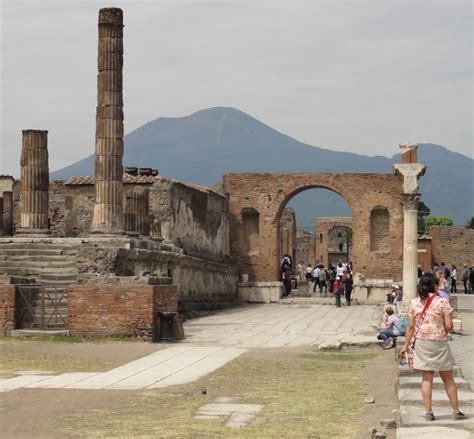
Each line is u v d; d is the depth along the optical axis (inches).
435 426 548.7
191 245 2073.1
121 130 1411.2
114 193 1405.0
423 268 2999.5
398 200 2404.0
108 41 1396.4
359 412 645.9
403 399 626.2
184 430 585.3
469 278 2608.3
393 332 1045.2
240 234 2469.2
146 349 1035.9
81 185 2021.4
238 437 564.4
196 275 1941.4
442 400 616.7
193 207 2092.8
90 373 843.4
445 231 3065.9
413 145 1589.6
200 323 1503.4
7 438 568.1
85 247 1291.8
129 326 1125.7
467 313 1560.0
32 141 1626.5
